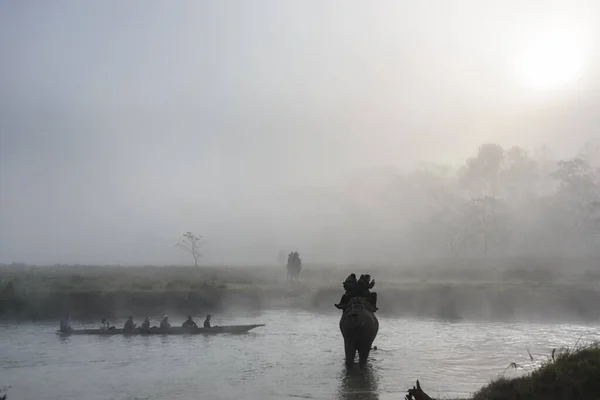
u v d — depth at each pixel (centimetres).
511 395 1240
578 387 1186
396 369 1967
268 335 2975
